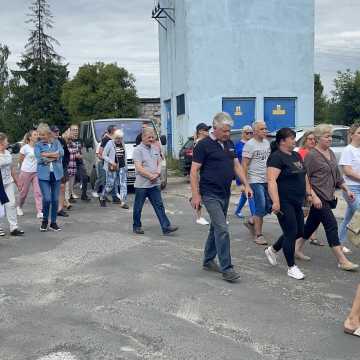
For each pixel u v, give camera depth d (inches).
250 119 899.4
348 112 1044.5
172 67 975.0
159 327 199.6
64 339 189.5
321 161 274.7
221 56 876.6
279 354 176.2
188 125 880.9
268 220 426.6
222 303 225.8
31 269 283.0
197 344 184.1
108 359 173.2
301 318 208.7
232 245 337.7
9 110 2527.1
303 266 285.4
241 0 871.1
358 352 178.1
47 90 2425.0
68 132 543.2
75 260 300.7
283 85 901.8
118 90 1488.7
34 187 454.0
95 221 431.5
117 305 224.2
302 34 903.1
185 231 385.7
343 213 446.0
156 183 370.6
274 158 257.0
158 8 978.1
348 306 222.7
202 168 261.7
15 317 211.8
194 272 274.1
